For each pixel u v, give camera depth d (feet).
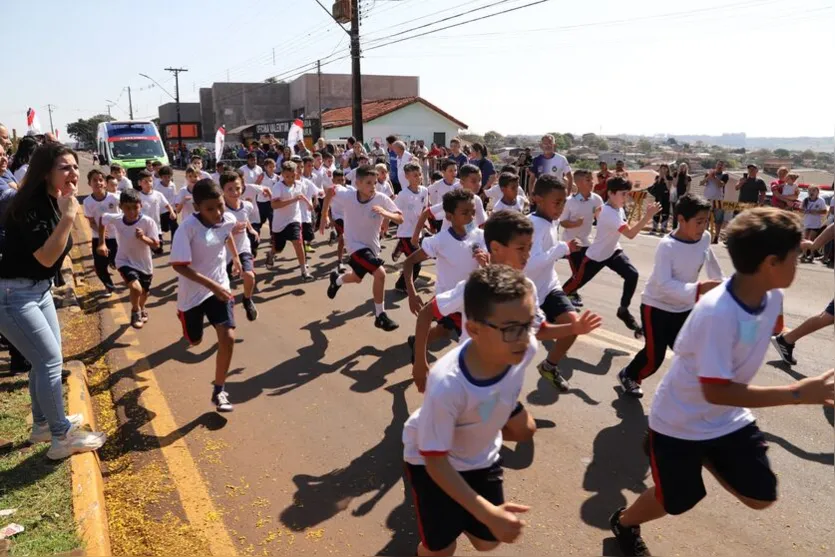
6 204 15.10
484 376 7.09
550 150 33.60
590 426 14.51
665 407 8.89
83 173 123.75
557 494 11.81
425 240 14.94
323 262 33.88
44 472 11.92
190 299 15.34
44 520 10.49
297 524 10.98
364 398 16.24
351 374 17.87
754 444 8.64
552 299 15.03
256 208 31.83
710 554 10.07
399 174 40.86
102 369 18.38
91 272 32.07
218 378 15.35
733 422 8.76
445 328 15.38
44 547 9.75
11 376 16.51
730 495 11.72
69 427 12.64
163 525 10.95
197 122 234.99
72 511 10.73
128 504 11.59
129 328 22.33
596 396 16.12
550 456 13.19
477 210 22.97
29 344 11.91
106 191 30.86
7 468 12.08
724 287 8.10
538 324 9.77
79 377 16.55
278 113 204.85
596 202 21.13
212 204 14.93
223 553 10.21
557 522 10.96
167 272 31.96
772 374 17.33
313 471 12.71
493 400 7.16
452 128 120.26
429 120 118.62
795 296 26.12
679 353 8.49
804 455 13.02
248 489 12.06
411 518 11.16
